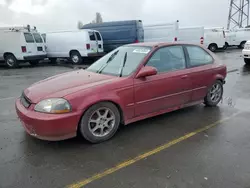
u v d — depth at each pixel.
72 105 3.00
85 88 3.19
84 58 15.09
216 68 4.84
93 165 2.78
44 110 2.96
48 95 3.09
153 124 4.02
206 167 2.71
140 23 14.77
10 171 2.65
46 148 3.18
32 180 2.49
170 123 4.07
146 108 3.78
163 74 3.91
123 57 4.07
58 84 3.42
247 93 6.12
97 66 4.26
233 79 8.09
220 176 2.54
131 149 3.16
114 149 3.16
